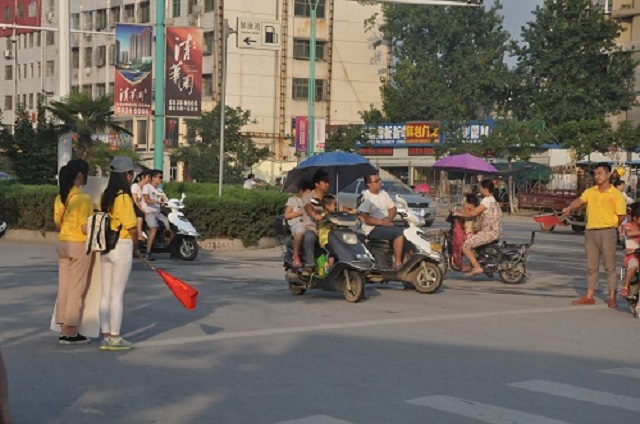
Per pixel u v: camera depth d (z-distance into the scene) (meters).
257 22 51.19
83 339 10.15
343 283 14.16
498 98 66.25
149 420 7.07
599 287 16.92
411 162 65.25
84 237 9.88
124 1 78.38
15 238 26.52
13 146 31.22
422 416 7.28
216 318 12.15
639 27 65.56
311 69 42.56
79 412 7.28
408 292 15.48
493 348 10.31
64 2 26.66
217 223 23.62
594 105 61.69
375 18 74.25
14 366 8.94
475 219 17.16
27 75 89.88
